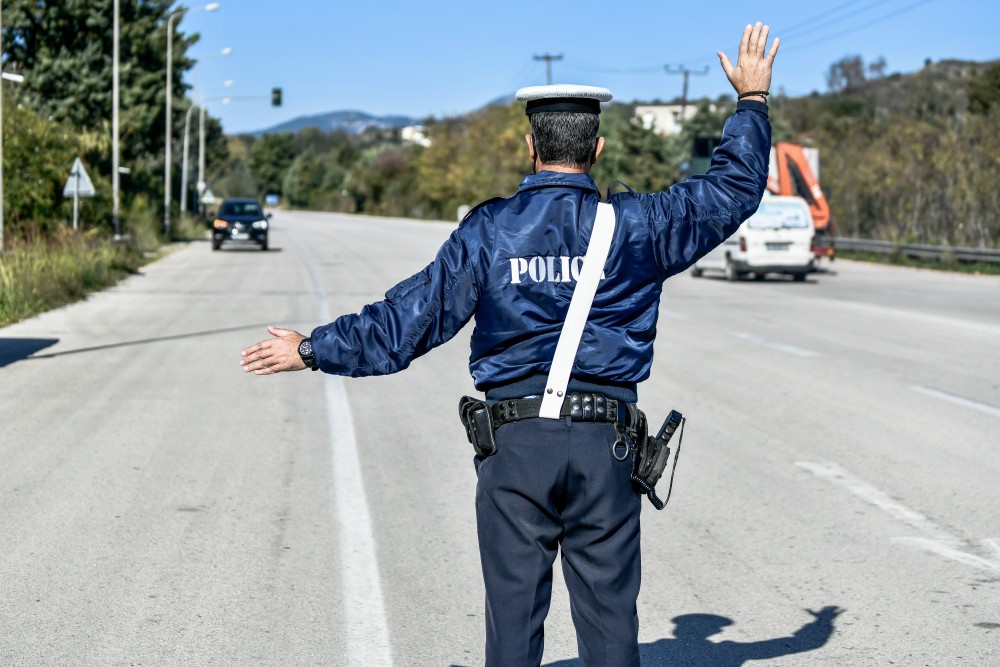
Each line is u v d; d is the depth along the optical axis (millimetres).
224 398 11188
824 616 5238
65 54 45188
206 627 5043
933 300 23016
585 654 3227
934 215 38062
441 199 106438
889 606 5371
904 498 7398
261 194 190875
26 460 8336
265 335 16281
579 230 3135
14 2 44594
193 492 7449
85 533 6477
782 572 5887
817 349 15156
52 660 4645
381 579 5727
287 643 4867
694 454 8703
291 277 29234
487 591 3205
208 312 19688
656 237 3152
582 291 3105
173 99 59000
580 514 3156
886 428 9758
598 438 3119
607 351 3117
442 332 3176
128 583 5625
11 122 31641
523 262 3121
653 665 4664
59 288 21594
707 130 80250
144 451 8695
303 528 6637
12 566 5867
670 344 15602
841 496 7441
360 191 136125
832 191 43062
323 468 8195
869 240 40156
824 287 26734
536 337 3123
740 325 18078
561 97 3213
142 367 13211
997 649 4828
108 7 45344
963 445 9086
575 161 3232
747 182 3232
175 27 58094
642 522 6848
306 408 10727
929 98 67500
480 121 99562
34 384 11930
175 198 71250
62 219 31984
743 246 27922
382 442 9156
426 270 3178
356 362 3164
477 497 3236
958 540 6457
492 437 3150
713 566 5992
